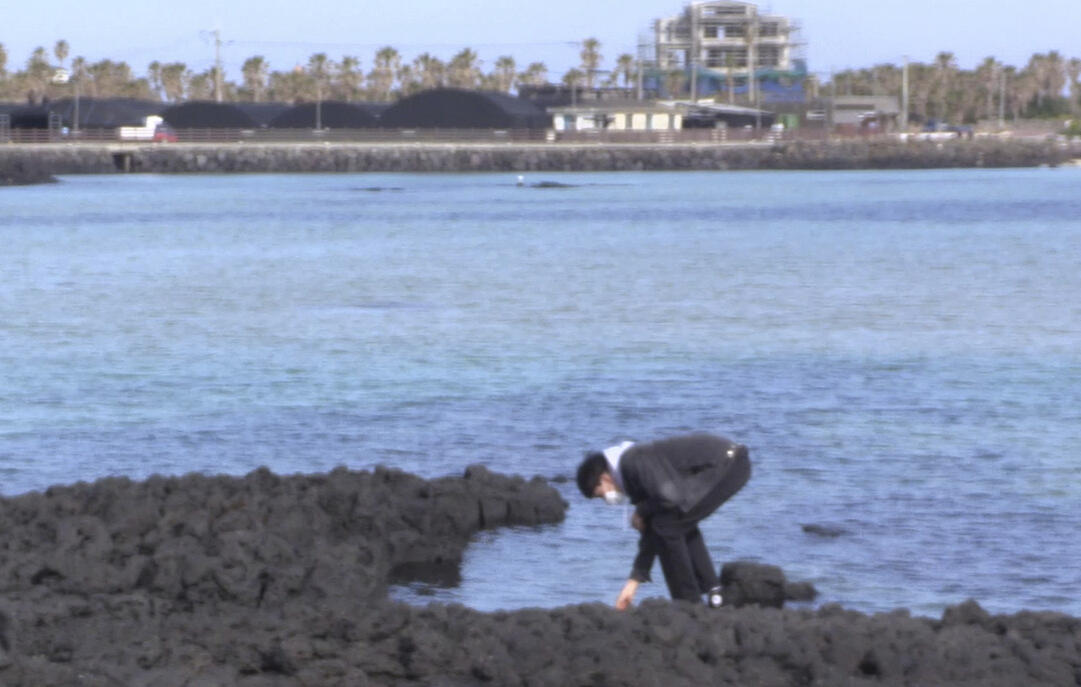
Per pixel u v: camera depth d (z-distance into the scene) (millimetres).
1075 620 8758
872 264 45594
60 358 25078
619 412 19141
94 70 179750
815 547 12180
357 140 135250
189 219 71125
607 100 154250
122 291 38062
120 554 10586
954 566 11594
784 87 178750
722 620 8586
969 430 17609
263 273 43531
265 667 8328
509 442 17203
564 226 66500
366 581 10133
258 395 20812
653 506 8844
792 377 22234
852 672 7961
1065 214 73250
